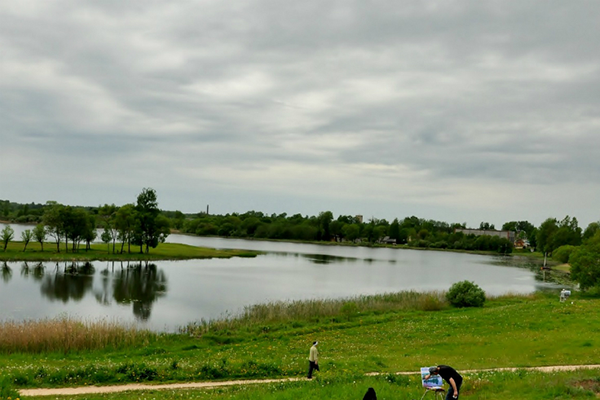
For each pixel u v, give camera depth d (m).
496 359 31.77
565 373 24.36
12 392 20.78
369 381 22.84
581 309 51.16
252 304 68.31
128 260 123.12
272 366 27.98
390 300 68.12
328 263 149.50
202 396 21.59
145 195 137.38
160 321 55.56
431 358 32.75
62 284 80.75
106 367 26.67
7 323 42.31
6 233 116.38
